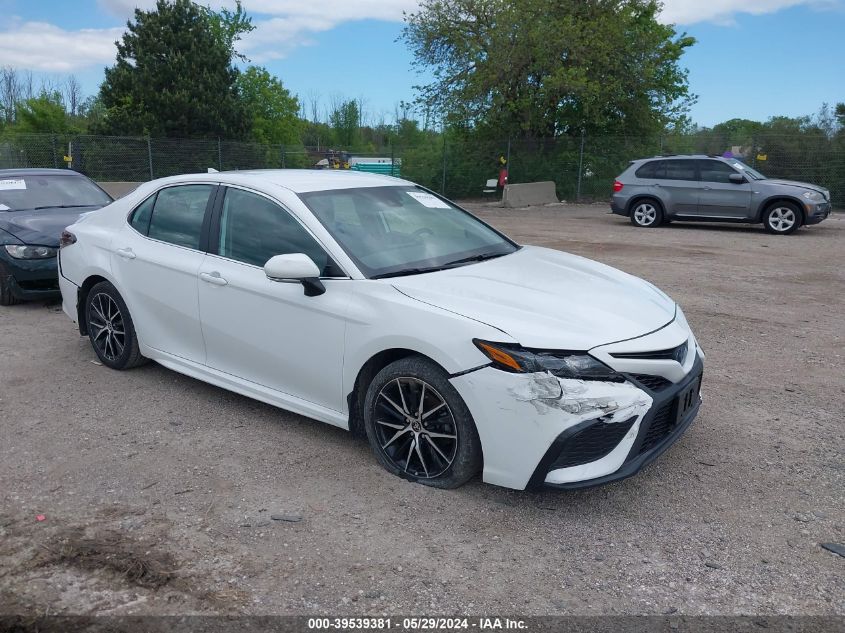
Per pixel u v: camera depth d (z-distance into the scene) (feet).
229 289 14.97
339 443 14.37
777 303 27.45
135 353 18.12
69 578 10.01
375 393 12.84
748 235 49.34
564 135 91.15
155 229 17.21
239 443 14.37
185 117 111.14
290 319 13.94
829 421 15.69
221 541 10.90
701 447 14.33
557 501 12.14
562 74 81.30
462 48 87.61
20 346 21.13
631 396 11.19
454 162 91.97
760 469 13.38
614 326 11.90
